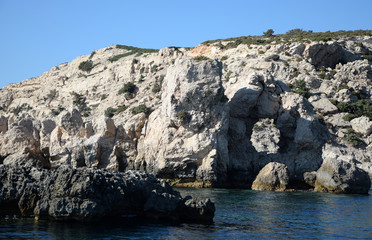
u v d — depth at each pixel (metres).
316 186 60.91
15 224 30.16
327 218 38.28
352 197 54.00
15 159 68.56
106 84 136.00
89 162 69.00
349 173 58.78
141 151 71.69
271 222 35.56
